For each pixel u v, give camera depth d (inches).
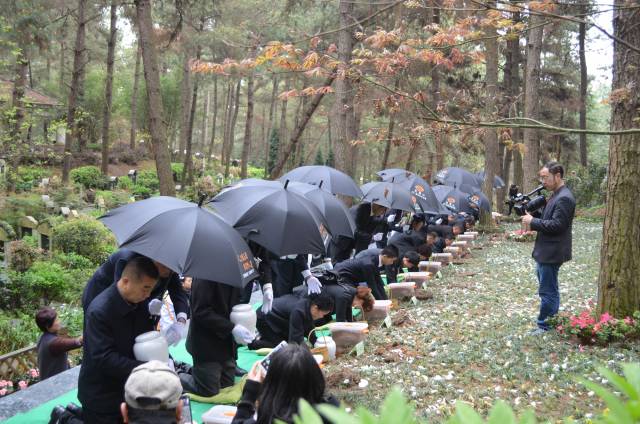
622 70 265.6
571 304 356.8
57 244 592.4
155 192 1378.0
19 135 804.0
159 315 150.9
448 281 440.5
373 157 1503.4
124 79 1925.4
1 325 384.2
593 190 1105.4
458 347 270.7
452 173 620.4
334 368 249.6
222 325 199.2
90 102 1763.0
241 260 170.6
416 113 220.4
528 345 273.3
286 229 239.0
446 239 563.2
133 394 115.1
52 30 1004.6
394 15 441.4
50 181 1154.0
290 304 256.1
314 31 784.9
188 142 1387.8
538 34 735.7
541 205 315.9
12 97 935.7
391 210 466.6
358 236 396.8
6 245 555.5
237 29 886.4
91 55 1509.6
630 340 265.0
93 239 597.0
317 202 319.0
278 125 2332.7
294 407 109.0
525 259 539.2
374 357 264.2
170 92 1822.1
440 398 214.4
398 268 404.8
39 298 472.1
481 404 207.8
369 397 214.7
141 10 379.9
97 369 140.5
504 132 242.2
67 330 380.5
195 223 168.4
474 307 355.9
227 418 178.9
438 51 238.2
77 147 1604.3
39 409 197.3
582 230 784.3
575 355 255.9
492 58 653.9
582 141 1230.3
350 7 466.6
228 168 1679.4
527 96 749.3
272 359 113.3
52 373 243.9
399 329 309.1
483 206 621.0
